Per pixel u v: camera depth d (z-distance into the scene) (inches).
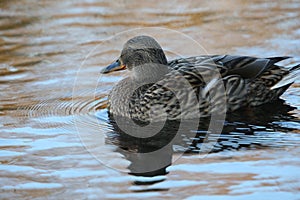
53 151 433.7
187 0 802.8
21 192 376.2
